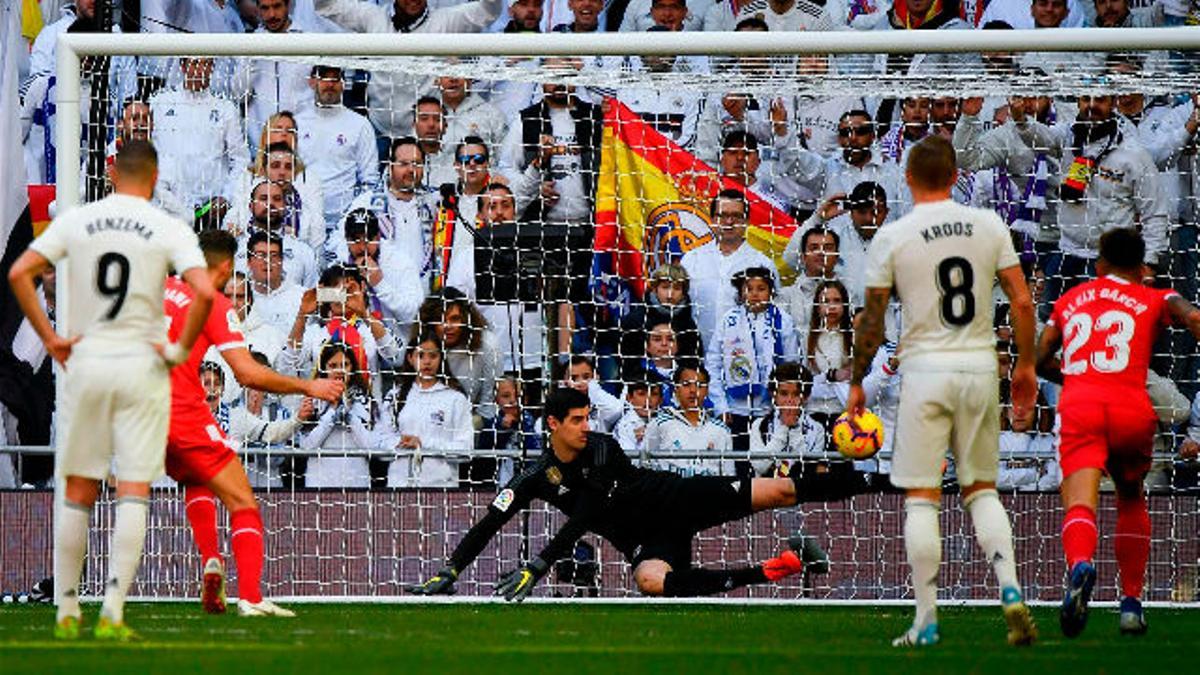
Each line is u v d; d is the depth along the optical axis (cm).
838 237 4062
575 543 3256
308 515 3575
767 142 4309
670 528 3084
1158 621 2903
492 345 3947
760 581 2989
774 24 4506
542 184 4159
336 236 4144
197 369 2688
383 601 3347
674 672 1769
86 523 2125
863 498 3625
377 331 3934
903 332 2119
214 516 2759
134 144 2056
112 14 4125
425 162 4178
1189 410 3925
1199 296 4081
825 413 3941
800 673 1772
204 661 1839
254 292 3962
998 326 4025
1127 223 4138
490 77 3478
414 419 3884
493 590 3581
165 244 2028
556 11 4516
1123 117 4172
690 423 3894
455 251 4094
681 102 4319
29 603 3344
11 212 4019
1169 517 3616
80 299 2033
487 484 3791
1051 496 3616
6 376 3844
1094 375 2417
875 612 3088
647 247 4059
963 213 2094
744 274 4019
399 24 4544
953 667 1853
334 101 4297
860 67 4369
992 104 4212
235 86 4281
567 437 3003
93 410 2030
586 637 2294
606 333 3966
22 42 4344
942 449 2100
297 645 2080
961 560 3616
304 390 2664
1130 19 4550
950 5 4544
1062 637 2398
